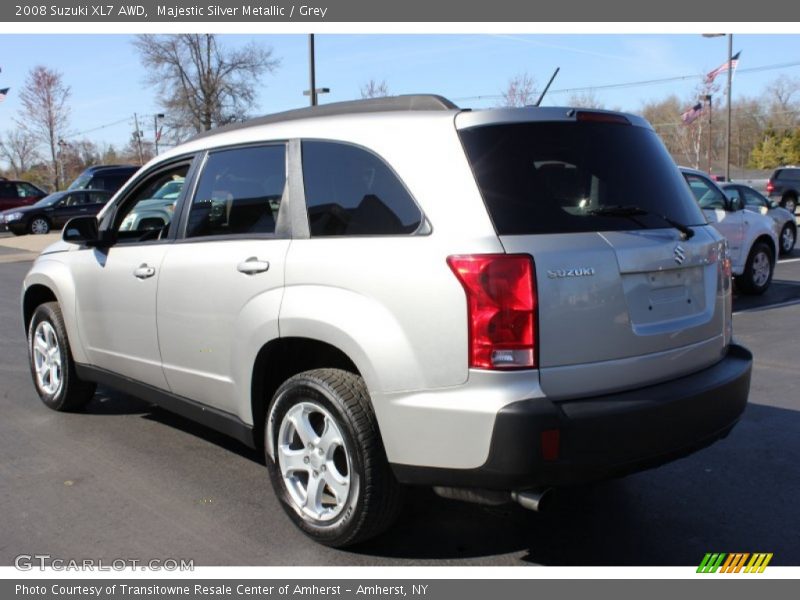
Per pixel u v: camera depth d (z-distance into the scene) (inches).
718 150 2477.9
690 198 150.8
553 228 123.2
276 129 158.6
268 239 151.0
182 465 185.2
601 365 123.8
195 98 1552.7
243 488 171.5
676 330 134.6
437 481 124.6
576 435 117.2
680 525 153.7
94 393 227.9
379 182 135.1
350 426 132.6
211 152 173.5
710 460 188.2
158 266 176.2
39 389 232.4
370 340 128.0
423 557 141.1
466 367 118.8
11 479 176.7
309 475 144.0
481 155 125.8
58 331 219.0
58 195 1031.6
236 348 154.9
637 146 142.3
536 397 117.1
